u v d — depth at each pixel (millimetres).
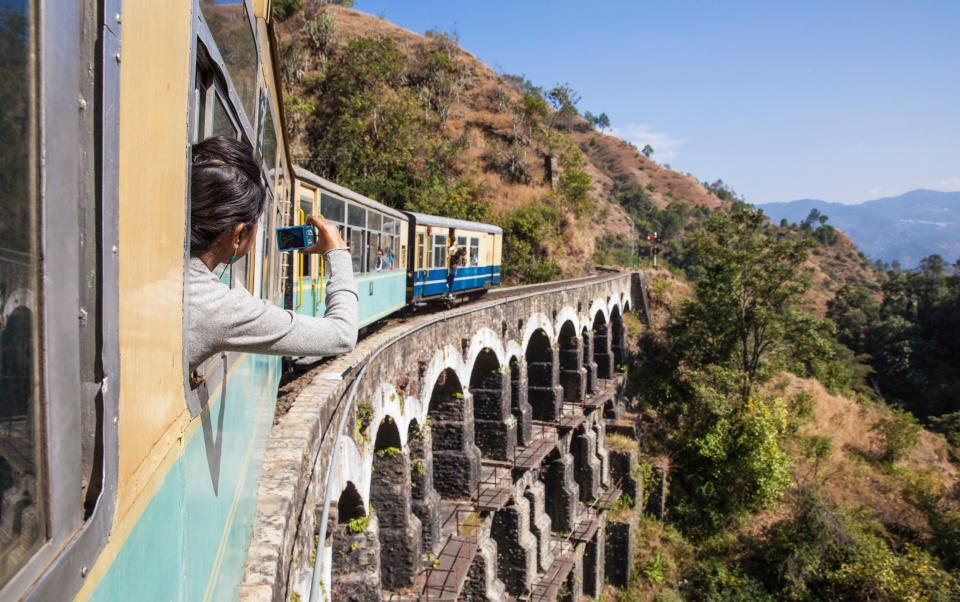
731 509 30375
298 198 10094
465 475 17328
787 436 35375
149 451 1728
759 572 27500
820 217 134750
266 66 4344
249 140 3557
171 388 1938
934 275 70750
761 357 37406
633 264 60219
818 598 25547
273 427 6602
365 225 14336
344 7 65938
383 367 11648
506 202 46062
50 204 1191
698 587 27359
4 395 1094
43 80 1159
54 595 1179
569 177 49812
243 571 4039
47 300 1185
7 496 1089
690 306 38781
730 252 36094
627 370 38344
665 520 30641
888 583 23781
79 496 1339
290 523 5004
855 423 41625
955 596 23062
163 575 1955
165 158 1814
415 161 43406
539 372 25922
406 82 53656
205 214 2215
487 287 26750
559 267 44188
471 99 57688
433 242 20906
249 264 4188
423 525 14125
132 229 1559
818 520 26688
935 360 60500
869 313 72438
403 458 12711
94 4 1362
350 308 2713
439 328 15359
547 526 22094
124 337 1518
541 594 20375
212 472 2801
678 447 32969
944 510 30828
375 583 9859
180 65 1947
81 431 1361
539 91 57469
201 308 2141
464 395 17188
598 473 27781
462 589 16375
